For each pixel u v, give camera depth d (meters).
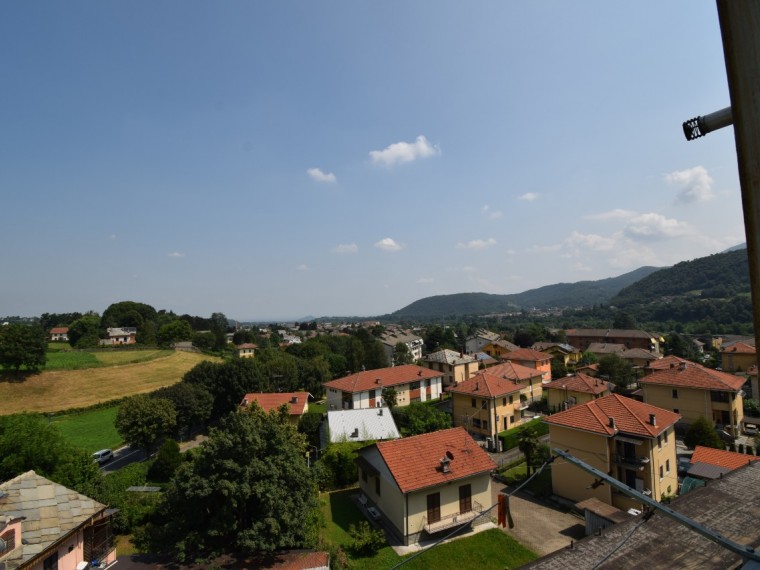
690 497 17.22
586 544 14.79
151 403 44.78
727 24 1.99
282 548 21.11
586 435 28.72
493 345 96.25
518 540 23.59
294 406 49.69
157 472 34.19
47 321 163.12
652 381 44.78
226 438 21.20
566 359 90.38
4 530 14.98
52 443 26.69
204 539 20.11
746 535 14.39
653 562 13.42
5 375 64.50
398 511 24.12
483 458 26.80
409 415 47.06
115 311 132.75
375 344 93.44
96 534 19.70
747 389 54.38
